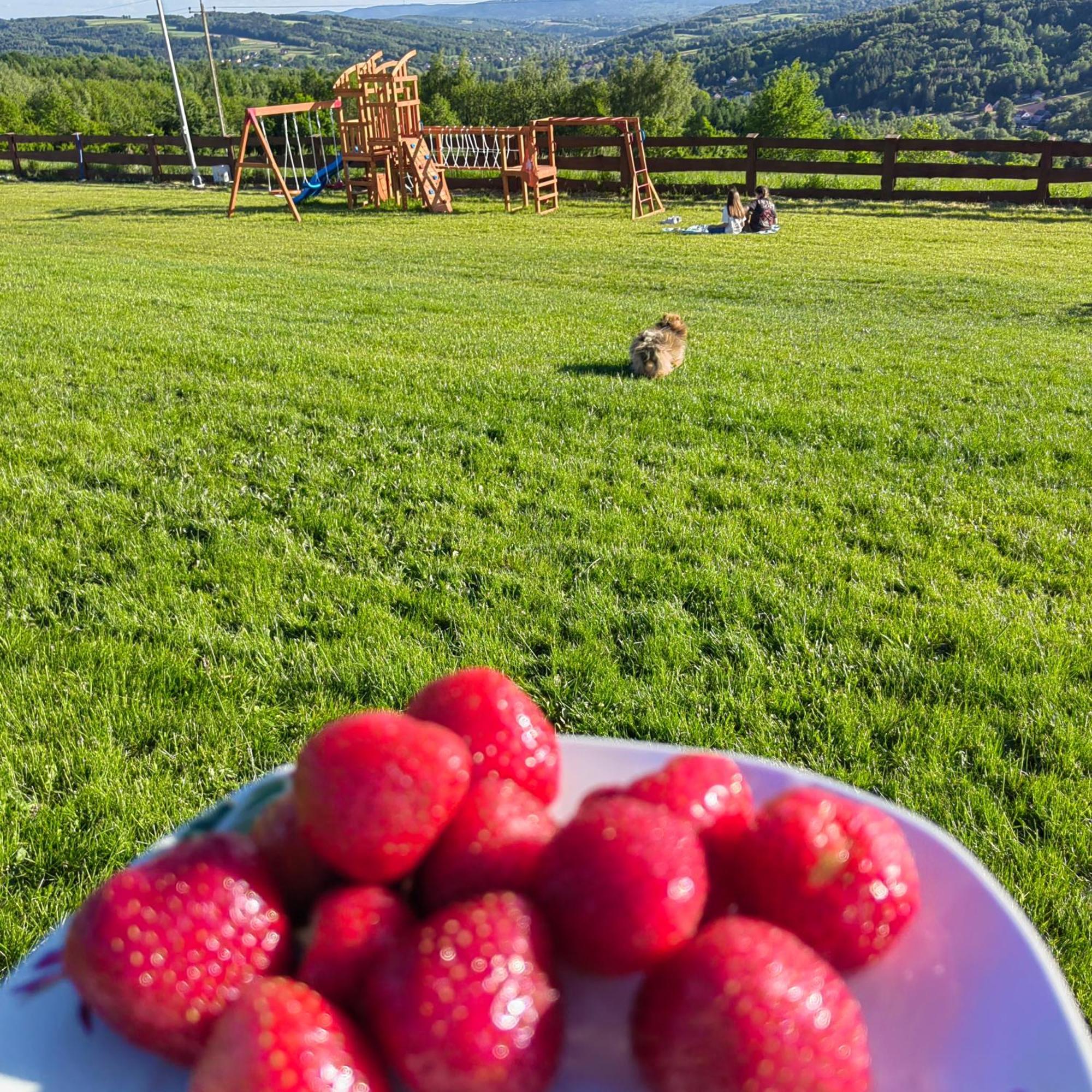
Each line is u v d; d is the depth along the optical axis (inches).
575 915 36.2
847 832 41.7
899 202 878.4
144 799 101.4
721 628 137.3
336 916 38.4
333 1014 35.1
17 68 5693.9
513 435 221.0
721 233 719.7
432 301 427.5
